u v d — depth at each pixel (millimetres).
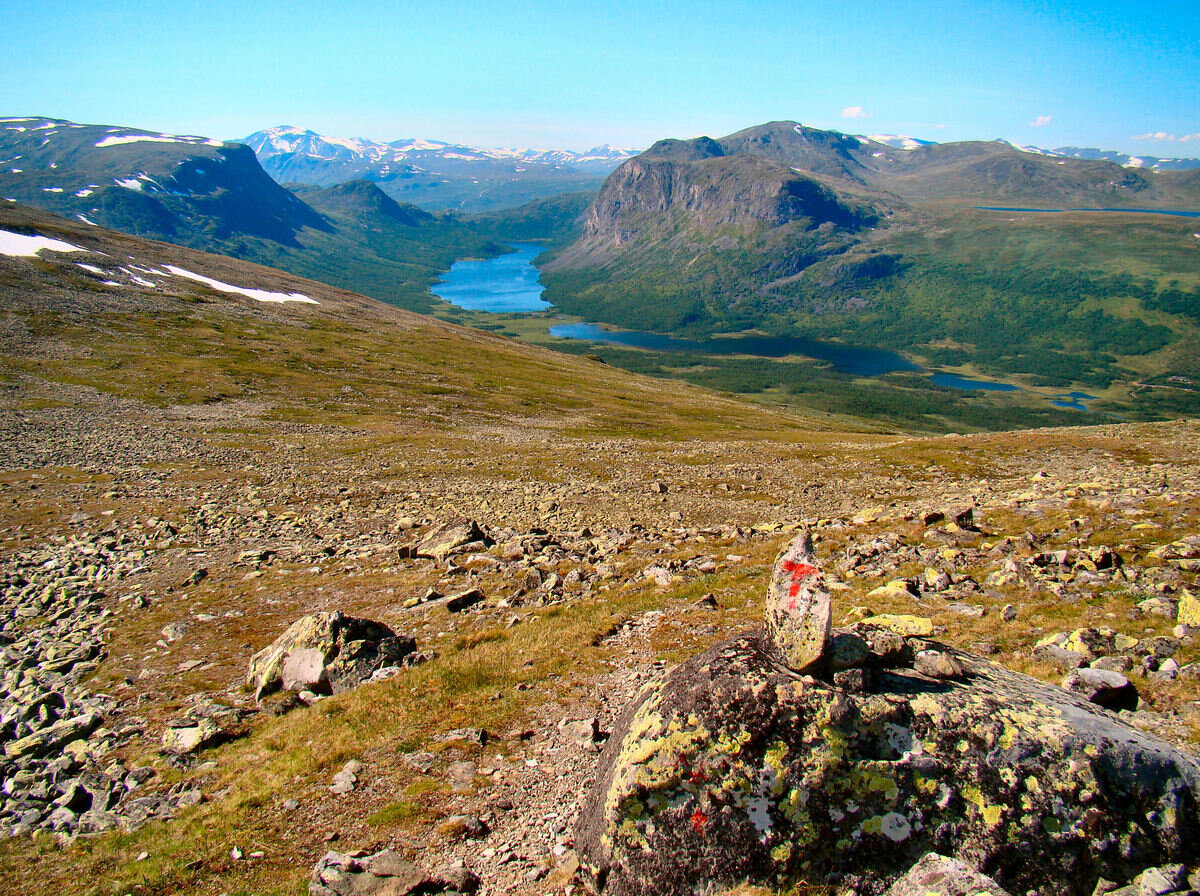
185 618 24469
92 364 90062
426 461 59500
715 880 7875
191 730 15836
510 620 21672
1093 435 65938
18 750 15695
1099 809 7602
